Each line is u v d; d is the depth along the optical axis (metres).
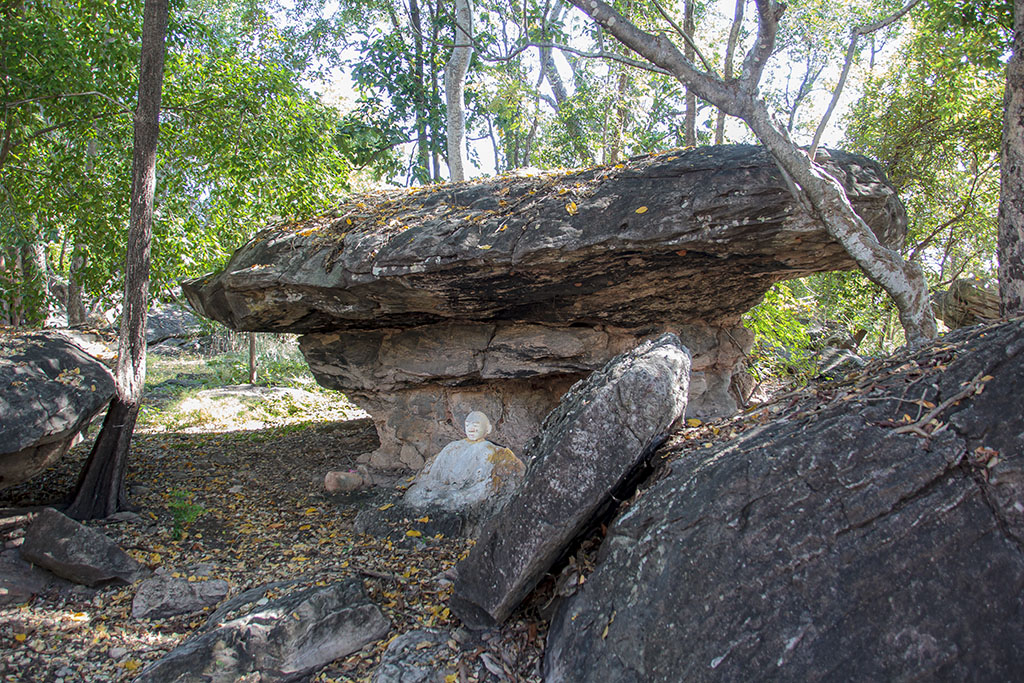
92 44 7.35
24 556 4.73
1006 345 3.06
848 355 10.05
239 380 14.45
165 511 6.05
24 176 8.04
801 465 3.04
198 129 8.67
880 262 4.70
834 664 2.69
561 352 6.80
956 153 12.26
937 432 2.96
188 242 8.59
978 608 2.69
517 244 5.35
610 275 5.72
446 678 3.69
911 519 2.81
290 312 6.79
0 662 3.97
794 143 4.68
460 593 4.05
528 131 11.81
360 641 4.12
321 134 9.54
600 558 3.52
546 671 3.51
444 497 5.74
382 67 13.23
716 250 5.18
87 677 3.88
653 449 3.97
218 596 4.64
